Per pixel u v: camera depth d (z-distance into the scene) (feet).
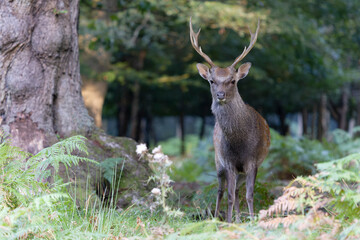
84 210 28.58
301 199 21.08
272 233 21.17
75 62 37.04
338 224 20.66
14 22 33.55
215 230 24.17
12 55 33.63
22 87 33.63
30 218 21.88
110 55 85.40
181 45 94.53
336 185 21.49
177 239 21.56
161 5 68.95
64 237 22.40
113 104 140.15
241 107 32.73
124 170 35.45
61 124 35.47
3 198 24.59
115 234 24.63
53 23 34.81
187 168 72.23
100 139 36.83
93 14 77.05
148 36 84.33
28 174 26.45
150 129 154.10
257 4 67.46
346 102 126.00
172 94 131.23
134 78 95.96
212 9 70.28
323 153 60.23
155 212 30.58
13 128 32.94
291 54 90.27
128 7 58.80
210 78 33.58
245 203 36.22
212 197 36.47
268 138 35.35
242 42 89.51
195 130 222.69
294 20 78.74
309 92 110.11
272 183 39.37
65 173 32.27
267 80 100.68
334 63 106.63
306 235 21.06
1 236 20.99
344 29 93.61
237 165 33.24
